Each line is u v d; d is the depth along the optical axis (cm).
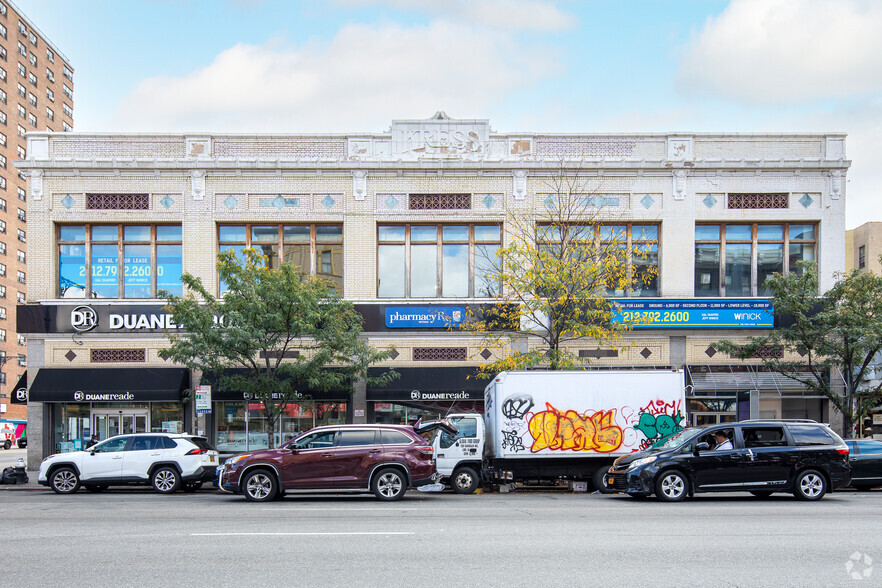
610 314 2214
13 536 1046
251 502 1547
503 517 1244
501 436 1788
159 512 1353
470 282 2605
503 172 2597
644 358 2556
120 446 1900
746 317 2534
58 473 1872
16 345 7938
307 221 2600
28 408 2527
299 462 1556
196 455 1892
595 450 1781
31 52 8338
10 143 7850
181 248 2603
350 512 1333
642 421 1788
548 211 2434
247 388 2148
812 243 2625
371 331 2548
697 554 885
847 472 1560
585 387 1795
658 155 2622
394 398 2461
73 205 2573
